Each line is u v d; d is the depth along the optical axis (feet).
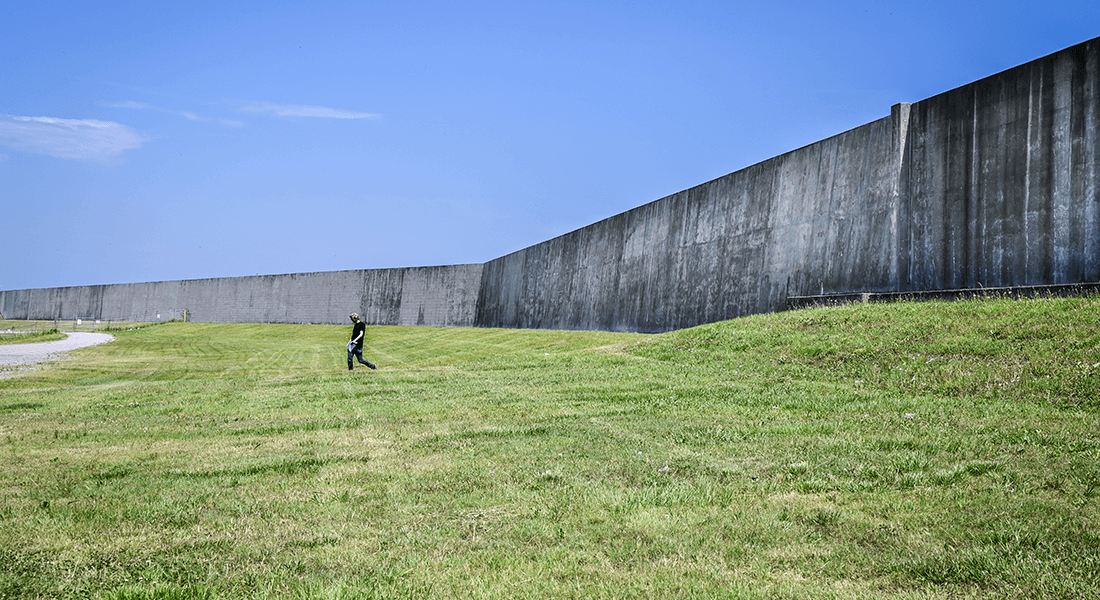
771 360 53.83
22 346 117.60
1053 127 60.59
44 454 29.22
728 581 15.37
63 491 23.27
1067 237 58.90
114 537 18.80
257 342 128.88
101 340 139.95
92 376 65.26
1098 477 21.57
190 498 22.24
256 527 19.51
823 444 27.94
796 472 24.17
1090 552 16.05
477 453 28.07
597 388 45.98
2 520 20.25
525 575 15.89
